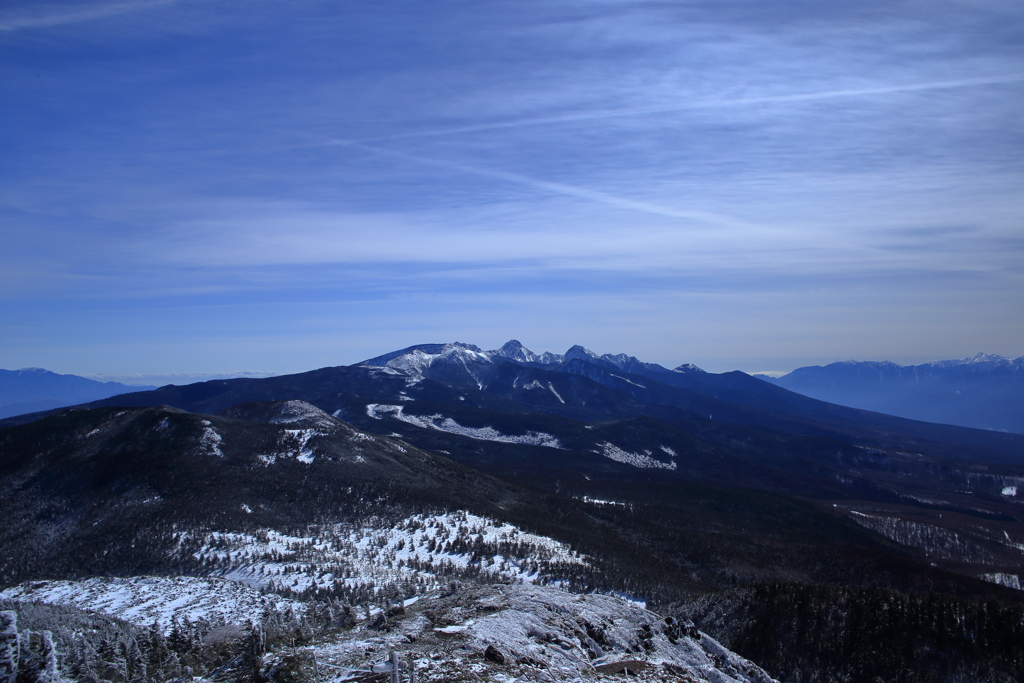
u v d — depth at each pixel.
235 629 49.91
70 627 47.62
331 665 38.78
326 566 103.88
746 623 93.06
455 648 43.62
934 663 80.94
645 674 48.66
